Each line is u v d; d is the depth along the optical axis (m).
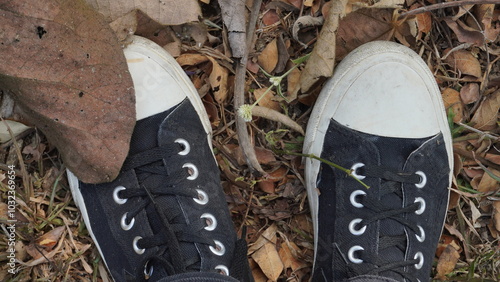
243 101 0.61
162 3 0.60
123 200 0.60
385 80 0.61
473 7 0.63
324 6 0.62
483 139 0.64
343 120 0.61
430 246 0.62
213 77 0.62
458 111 0.65
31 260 0.60
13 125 0.59
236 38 0.61
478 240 0.65
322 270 0.62
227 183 0.64
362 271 0.60
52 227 0.61
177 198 0.59
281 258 0.63
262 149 0.63
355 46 0.63
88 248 0.61
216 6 0.62
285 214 0.64
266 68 0.63
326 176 0.62
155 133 0.60
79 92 0.56
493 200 0.65
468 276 0.64
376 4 0.60
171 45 0.62
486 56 0.64
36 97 0.55
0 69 0.54
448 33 0.64
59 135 0.57
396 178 0.61
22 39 0.55
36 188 0.61
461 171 0.65
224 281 0.55
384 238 0.60
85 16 0.56
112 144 0.57
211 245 0.59
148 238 0.59
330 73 0.60
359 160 0.61
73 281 0.61
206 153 0.61
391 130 0.61
